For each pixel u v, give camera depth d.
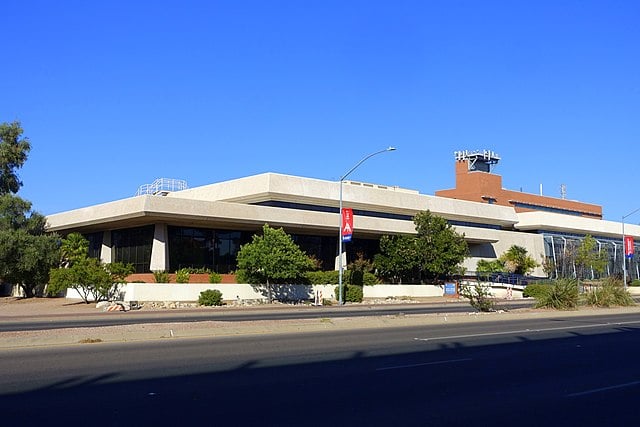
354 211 60.91
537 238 79.06
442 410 9.61
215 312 37.56
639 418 9.29
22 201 53.91
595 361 15.31
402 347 17.78
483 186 91.12
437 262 58.69
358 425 8.55
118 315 34.28
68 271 42.47
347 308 42.94
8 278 51.16
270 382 11.78
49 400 9.91
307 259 48.00
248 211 50.22
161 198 46.00
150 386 11.18
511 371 13.64
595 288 41.94
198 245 52.47
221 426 8.38
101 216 50.25
